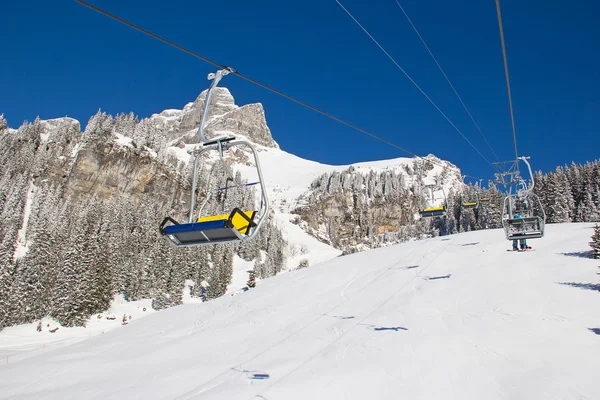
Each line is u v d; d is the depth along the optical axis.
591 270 18.42
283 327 18.11
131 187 119.50
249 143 6.33
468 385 8.68
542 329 11.99
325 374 10.41
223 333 18.66
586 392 7.61
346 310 19.30
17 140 121.69
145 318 29.86
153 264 75.12
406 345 12.06
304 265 120.25
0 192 91.56
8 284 51.62
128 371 14.27
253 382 10.66
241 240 6.11
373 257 35.75
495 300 16.28
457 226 109.62
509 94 9.30
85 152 112.44
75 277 52.44
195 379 11.86
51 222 85.88
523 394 7.88
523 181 20.14
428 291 19.83
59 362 17.75
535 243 29.14
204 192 136.50
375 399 8.56
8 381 15.11
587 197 71.19
